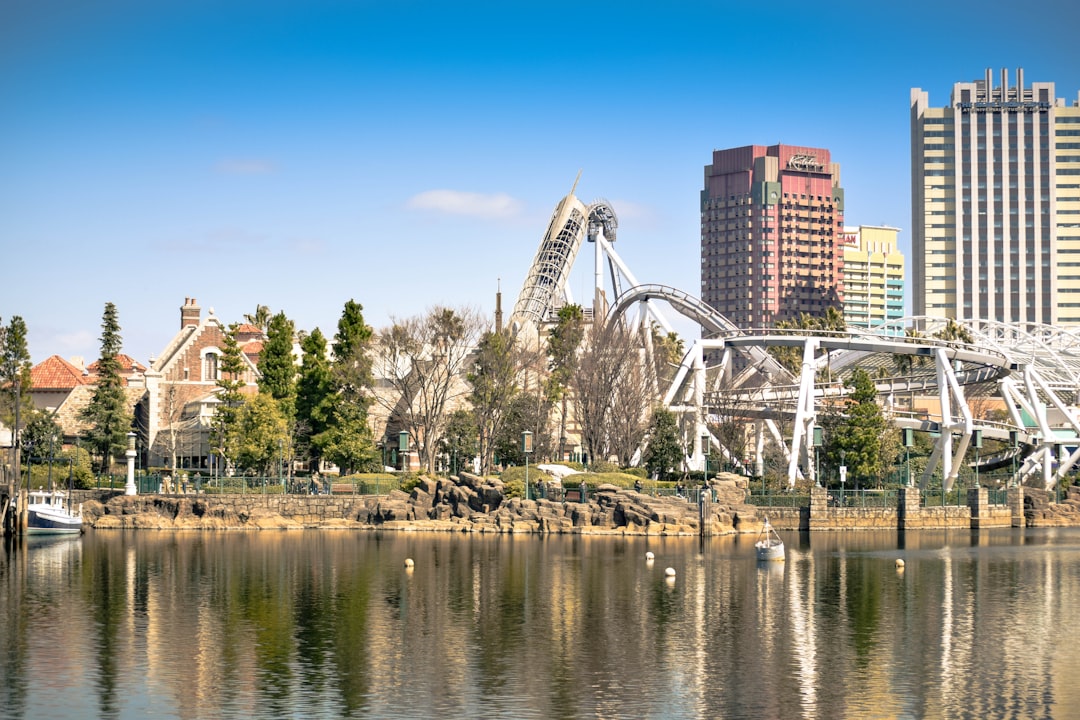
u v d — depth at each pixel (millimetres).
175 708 52344
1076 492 159125
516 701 53469
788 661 61188
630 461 153375
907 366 182250
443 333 154125
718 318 164000
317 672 58625
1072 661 61438
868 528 135125
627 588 84188
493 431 153625
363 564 97062
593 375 155375
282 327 162125
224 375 172625
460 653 62781
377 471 155125
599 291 181875
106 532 126312
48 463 142875
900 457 172000
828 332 152375
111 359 160875
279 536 121938
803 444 154625
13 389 157750
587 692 55031
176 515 130375
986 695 54719
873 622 71875
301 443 154125
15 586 84625
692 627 69938
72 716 51188
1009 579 90438
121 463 165875
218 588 83812
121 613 74000
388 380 157625
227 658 61531
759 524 127000
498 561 98875
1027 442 163000
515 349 161375
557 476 139250
